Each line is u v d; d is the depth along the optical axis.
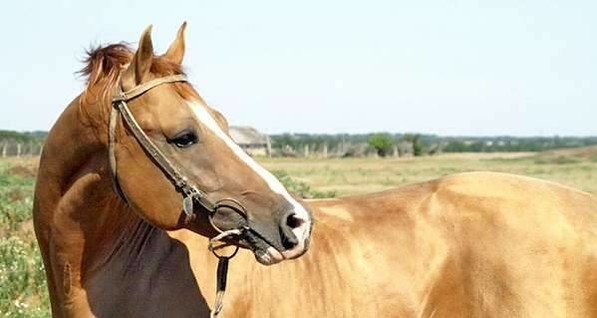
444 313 4.33
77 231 4.01
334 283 4.25
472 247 4.28
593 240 4.23
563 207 4.31
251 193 3.69
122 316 4.01
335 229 4.41
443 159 77.38
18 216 13.23
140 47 3.68
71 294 4.05
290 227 3.66
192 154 3.72
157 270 4.05
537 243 4.20
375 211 4.55
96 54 3.92
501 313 4.20
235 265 4.14
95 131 3.85
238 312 4.09
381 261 4.33
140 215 3.83
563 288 4.17
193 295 4.03
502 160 71.88
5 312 8.13
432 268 4.33
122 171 3.78
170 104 3.73
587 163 64.12
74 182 3.98
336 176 45.41
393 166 61.25
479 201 4.38
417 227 4.43
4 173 24.88
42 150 4.13
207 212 3.72
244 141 76.12
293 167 56.84
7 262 9.67
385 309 4.26
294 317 4.16
